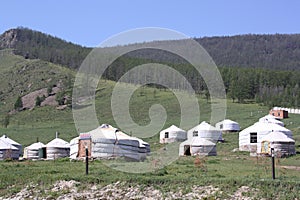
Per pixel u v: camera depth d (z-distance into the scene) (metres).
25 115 126.50
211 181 27.86
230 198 25.81
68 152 59.00
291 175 31.80
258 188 26.62
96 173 31.64
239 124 89.88
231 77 136.25
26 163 42.41
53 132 97.25
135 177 29.33
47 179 30.36
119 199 27.03
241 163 41.78
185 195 26.67
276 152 50.16
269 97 126.19
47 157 58.47
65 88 148.75
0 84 166.75
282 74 151.12
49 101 137.50
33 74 172.12
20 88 160.38
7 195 29.08
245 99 129.12
